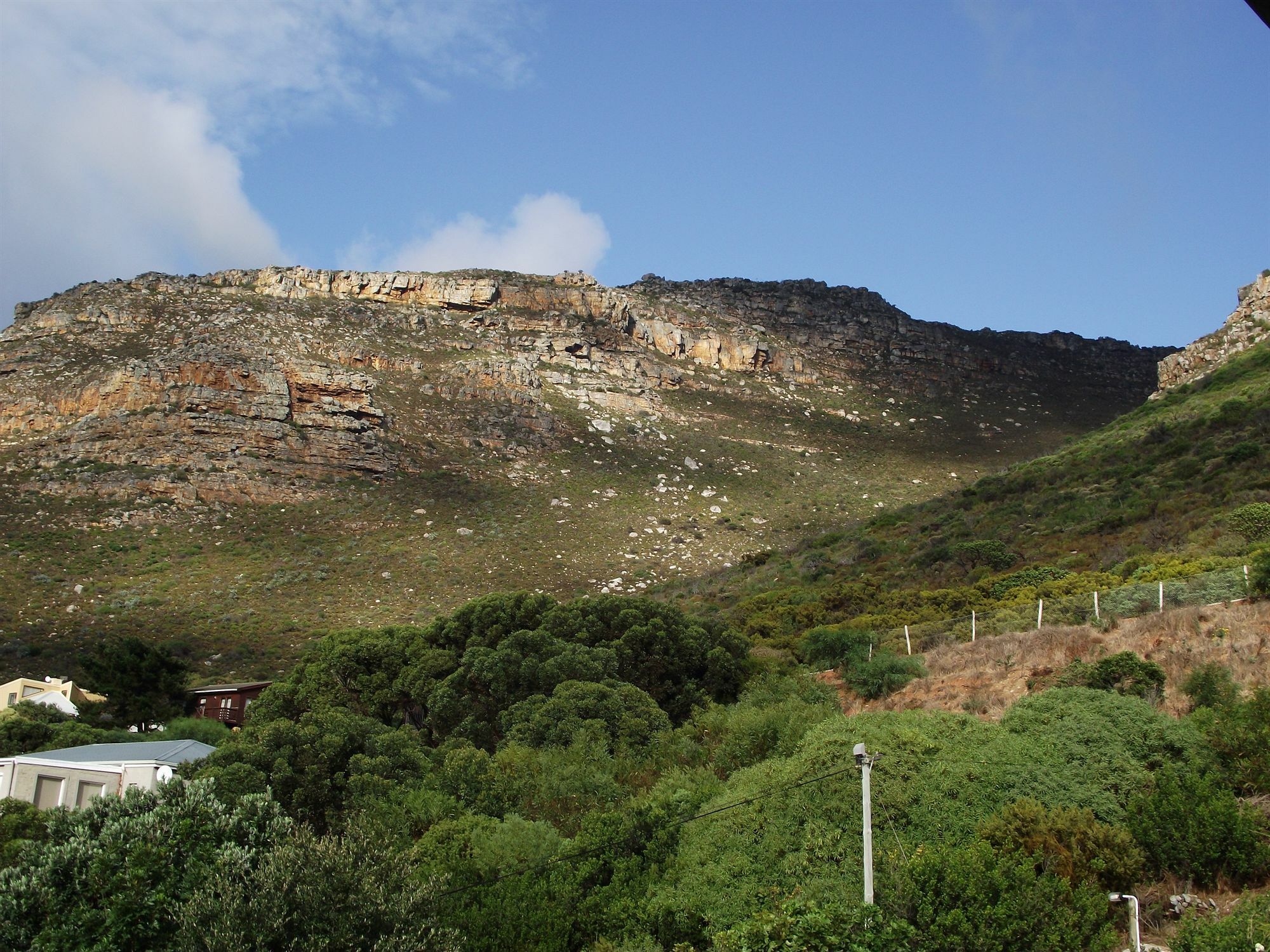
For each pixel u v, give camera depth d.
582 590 82.00
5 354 114.12
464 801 29.56
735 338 175.00
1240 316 88.56
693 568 89.81
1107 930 17.91
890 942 17.91
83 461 93.94
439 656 43.75
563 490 108.50
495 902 22.77
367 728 33.69
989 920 17.97
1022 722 25.47
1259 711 23.09
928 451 150.75
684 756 33.31
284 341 121.00
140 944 19.58
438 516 96.56
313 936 18.44
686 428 140.88
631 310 170.38
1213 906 18.66
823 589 59.44
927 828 22.34
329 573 81.94
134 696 52.16
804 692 36.31
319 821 30.11
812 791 24.41
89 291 129.75
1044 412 184.00
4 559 77.19
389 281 155.38
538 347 150.62
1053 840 20.28
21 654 62.31
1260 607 30.62
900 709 33.28
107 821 22.02
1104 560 47.62
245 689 54.25
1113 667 27.97
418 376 125.56
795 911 19.20
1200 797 20.47
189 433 97.81
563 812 28.91
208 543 85.75
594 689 37.47
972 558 56.22
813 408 165.38
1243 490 50.88
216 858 20.39
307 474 98.88
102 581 76.56
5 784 30.70
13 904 19.70
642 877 24.08
